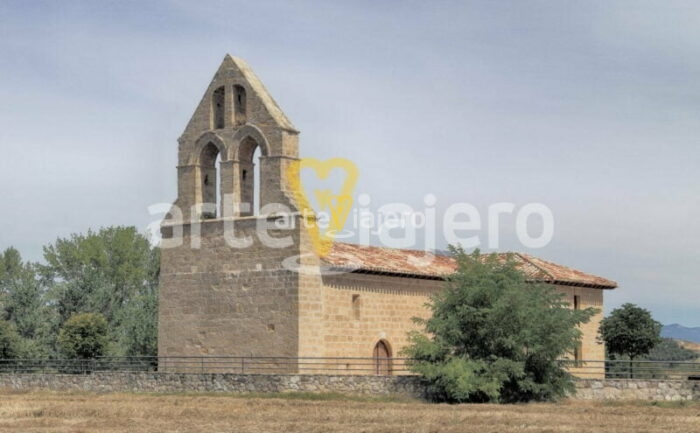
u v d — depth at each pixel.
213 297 61.19
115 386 59.56
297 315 57.69
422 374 51.84
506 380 51.19
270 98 60.66
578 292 74.12
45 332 87.19
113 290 93.50
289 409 47.06
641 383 51.38
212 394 55.78
